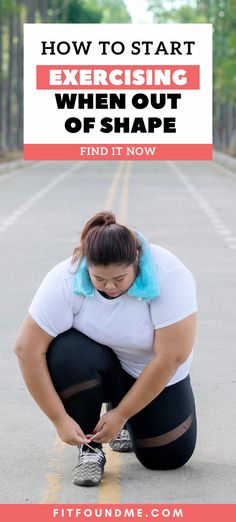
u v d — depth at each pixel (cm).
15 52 8319
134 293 543
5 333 970
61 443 637
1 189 3098
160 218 2103
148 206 2417
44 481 570
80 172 4359
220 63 6631
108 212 541
